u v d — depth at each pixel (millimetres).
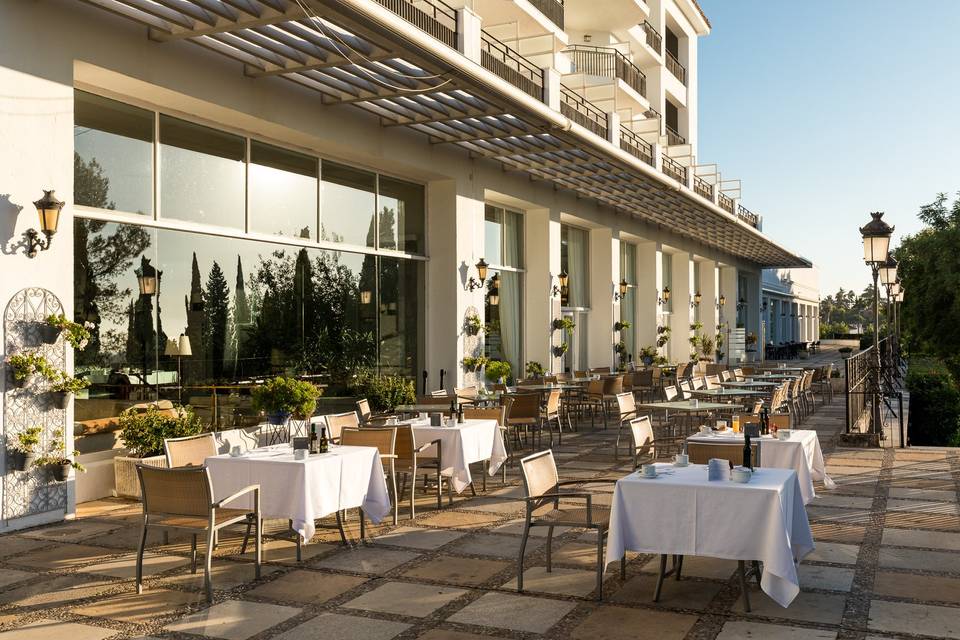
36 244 8297
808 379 18188
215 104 10641
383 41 9273
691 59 35406
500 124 14391
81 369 9539
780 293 55344
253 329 12234
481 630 5129
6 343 8039
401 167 14906
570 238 23703
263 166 12531
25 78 8273
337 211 14148
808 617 5254
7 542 7559
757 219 34719
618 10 25906
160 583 6227
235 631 5180
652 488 5555
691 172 23844
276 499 6707
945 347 30438
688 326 31844
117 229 10094
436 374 16453
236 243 11969
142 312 10391
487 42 14445
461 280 16406
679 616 5312
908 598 5594
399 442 8656
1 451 7930
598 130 18594
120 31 9320
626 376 18984
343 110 13070
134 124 10367
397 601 5711
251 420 11977
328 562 6730
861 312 129125
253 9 8633
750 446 6273
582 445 13352
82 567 6695
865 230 13836
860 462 11469
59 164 8594
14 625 5352
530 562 6652
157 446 9492
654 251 28406
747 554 5320
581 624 5199
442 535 7582
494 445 10016
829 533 7406
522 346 20734
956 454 12211
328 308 13867
